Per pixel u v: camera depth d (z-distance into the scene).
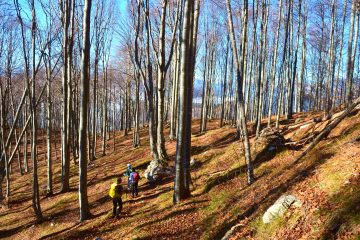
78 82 30.11
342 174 7.49
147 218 12.05
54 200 19.17
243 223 8.48
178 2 19.39
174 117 26.94
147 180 18.19
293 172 9.89
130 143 36.12
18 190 24.23
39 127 60.97
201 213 10.95
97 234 12.16
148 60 19.94
